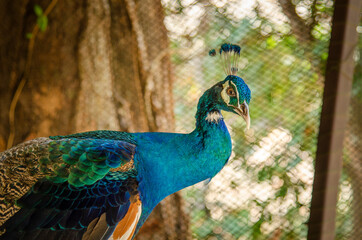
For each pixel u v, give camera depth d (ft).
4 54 18.35
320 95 20.70
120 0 18.84
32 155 10.91
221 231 21.53
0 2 18.40
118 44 18.90
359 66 16.90
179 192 19.39
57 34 18.25
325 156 8.30
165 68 19.71
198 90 21.61
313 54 20.52
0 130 18.31
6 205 10.35
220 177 21.56
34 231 10.03
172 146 12.22
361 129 17.20
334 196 8.28
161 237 19.02
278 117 21.20
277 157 21.18
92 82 18.44
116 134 12.67
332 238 8.29
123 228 10.91
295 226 20.99
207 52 21.39
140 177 11.55
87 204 10.50
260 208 21.36
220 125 12.42
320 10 19.66
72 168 10.66
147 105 19.21
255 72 21.26
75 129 18.26
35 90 18.24
